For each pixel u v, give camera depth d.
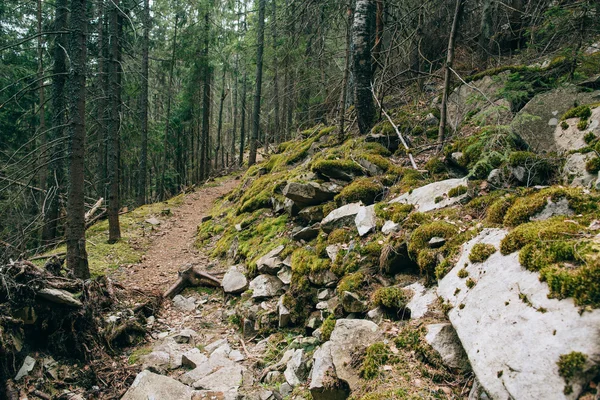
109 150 10.22
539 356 1.95
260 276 5.95
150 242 10.59
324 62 11.89
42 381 3.82
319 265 4.93
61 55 9.10
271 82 19.81
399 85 9.77
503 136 4.63
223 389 3.81
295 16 10.99
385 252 4.16
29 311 4.06
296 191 6.51
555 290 2.15
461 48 9.31
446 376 2.60
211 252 9.00
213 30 20.64
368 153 6.95
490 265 2.83
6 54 14.03
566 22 5.66
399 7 8.18
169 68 21.36
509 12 8.59
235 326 5.51
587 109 4.16
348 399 2.79
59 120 9.26
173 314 6.19
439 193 4.62
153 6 16.69
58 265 5.09
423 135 6.97
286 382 3.72
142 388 3.81
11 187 6.78
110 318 5.04
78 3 5.79
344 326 3.45
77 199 6.03
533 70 6.04
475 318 2.55
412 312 3.30
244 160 32.06
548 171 4.02
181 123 24.50
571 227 2.54
